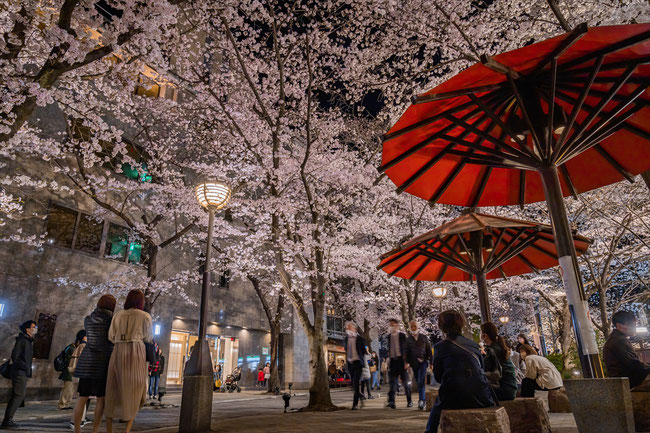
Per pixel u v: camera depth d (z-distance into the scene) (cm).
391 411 990
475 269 812
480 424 399
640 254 1858
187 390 714
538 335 3247
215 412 1147
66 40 621
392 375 1070
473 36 1220
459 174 679
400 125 501
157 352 1562
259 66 1596
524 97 486
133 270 1894
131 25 732
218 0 1270
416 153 593
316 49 1527
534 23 1198
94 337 561
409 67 1524
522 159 466
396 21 1268
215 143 1961
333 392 2373
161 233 2134
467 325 2103
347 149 1881
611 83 495
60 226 1698
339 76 1628
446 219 1986
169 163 1936
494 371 587
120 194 1938
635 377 516
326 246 1333
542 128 480
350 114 1966
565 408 834
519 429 559
